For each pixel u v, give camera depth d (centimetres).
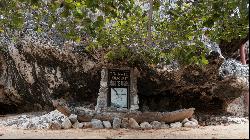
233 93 1330
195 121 1176
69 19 1111
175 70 1239
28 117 1251
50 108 1403
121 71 1206
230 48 1452
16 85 1406
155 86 1303
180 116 1130
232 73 1284
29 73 1336
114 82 1193
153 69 1234
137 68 1233
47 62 1296
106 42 1103
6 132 944
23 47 1291
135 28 1097
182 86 1306
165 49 1112
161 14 1153
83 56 1239
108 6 831
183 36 994
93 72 1271
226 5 809
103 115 1096
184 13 959
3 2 891
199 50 1166
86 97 1351
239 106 1553
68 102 1341
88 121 1098
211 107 1395
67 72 1295
